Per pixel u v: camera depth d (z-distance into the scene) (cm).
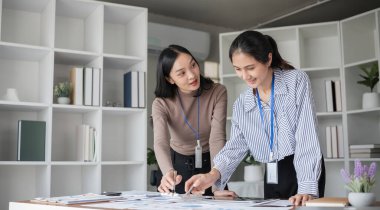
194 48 480
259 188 381
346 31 389
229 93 432
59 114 359
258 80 165
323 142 412
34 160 313
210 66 516
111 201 160
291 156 181
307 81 172
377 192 377
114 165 376
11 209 185
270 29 405
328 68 390
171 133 241
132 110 348
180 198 166
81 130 339
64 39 368
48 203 162
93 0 341
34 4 341
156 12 479
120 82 387
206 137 238
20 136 311
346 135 379
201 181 173
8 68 346
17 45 312
